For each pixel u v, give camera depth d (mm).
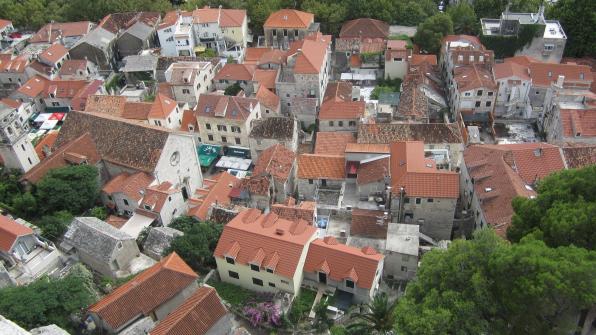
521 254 37500
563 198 46938
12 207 68000
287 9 123938
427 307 39375
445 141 81812
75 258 60906
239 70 105750
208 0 133750
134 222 66938
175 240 60438
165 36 119312
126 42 122750
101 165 73812
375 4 123312
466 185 72375
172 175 73500
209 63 107375
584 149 69250
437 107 100062
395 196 65188
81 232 59938
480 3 122562
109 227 62125
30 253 59156
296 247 54406
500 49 111250
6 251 56469
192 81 100000
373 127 84375
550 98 89688
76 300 48812
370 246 60969
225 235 57312
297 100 96250
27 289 48938
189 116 95312
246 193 73375
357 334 47031
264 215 61969
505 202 61312
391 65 107375
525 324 37500
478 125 96312
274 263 53625
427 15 125750
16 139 71312
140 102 94250
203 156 91000
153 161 70062
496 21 117188
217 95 91875
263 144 87438
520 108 97438
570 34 112375
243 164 88312
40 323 46469
